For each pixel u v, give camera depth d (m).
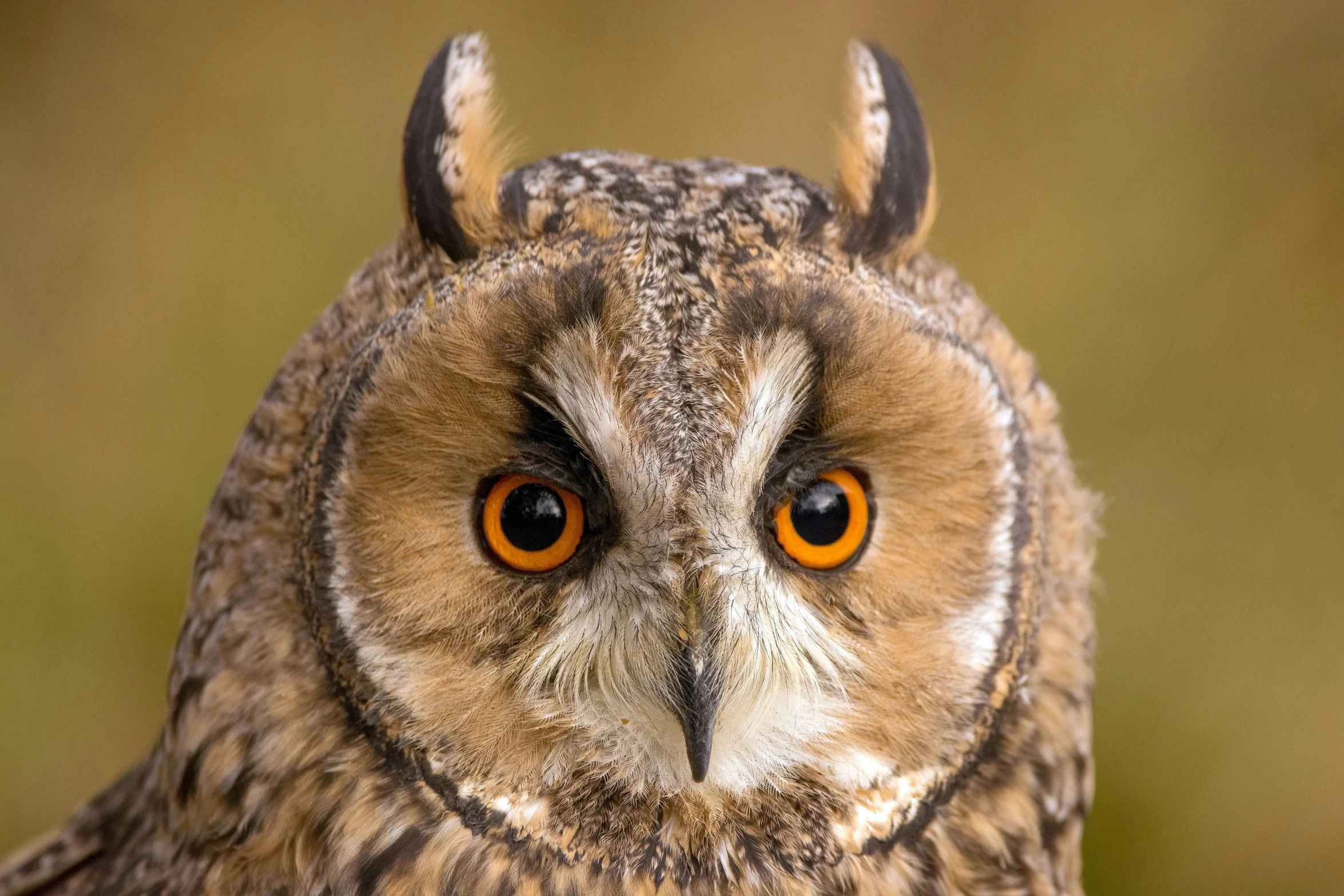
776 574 1.92
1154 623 2.19
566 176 1.93
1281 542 2.25
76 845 1.97
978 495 1.93
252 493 1.94
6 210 2.41
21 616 2.20
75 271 2.37
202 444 2.29
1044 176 2.51
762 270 1.91
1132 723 2.11
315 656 1.93
